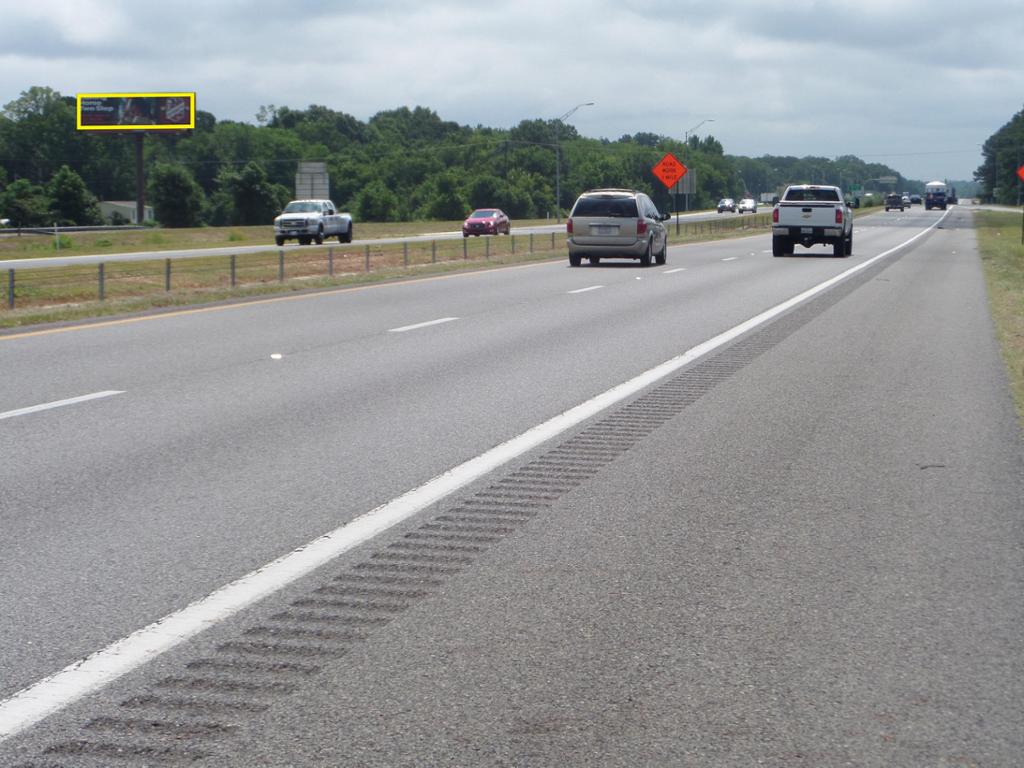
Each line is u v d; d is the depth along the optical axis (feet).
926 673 13.96
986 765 11.59
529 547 19.27
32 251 180.55
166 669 13.96
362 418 31.63
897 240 191.21
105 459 26.25
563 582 17.43
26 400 34.68
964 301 70.13
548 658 14.34
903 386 37.11
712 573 17.90
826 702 13.07
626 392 36.09
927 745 12.01
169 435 29.17
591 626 15.51
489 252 154.40
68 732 12.21
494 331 54.44
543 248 166.09
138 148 380.37
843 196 134.10
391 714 12.68
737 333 53.01
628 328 55.47
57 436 29.04
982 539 19.85
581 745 11.95
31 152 560.61
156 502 22.26
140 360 44.14
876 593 16.98
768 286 83.82
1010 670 14.07
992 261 120.78
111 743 11.96
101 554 18.80
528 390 36.60
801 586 17.28
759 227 308.81
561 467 25.46
